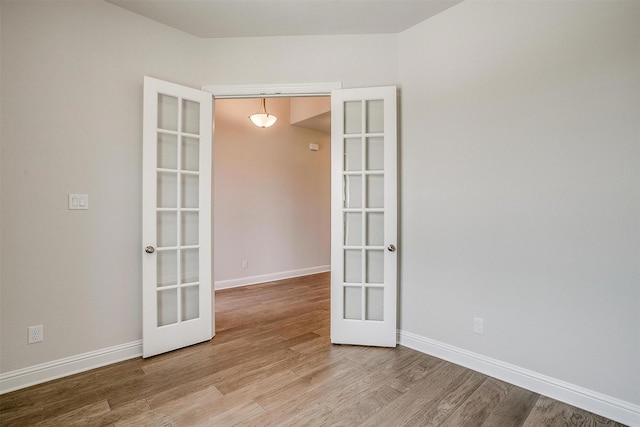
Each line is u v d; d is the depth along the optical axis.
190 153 2.74
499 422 1.71
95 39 2.32
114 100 2.40
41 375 2.12
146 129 2.43
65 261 2.21
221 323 3.26
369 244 2.76
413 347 2.65
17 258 2.05
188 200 2.74
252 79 2.84
